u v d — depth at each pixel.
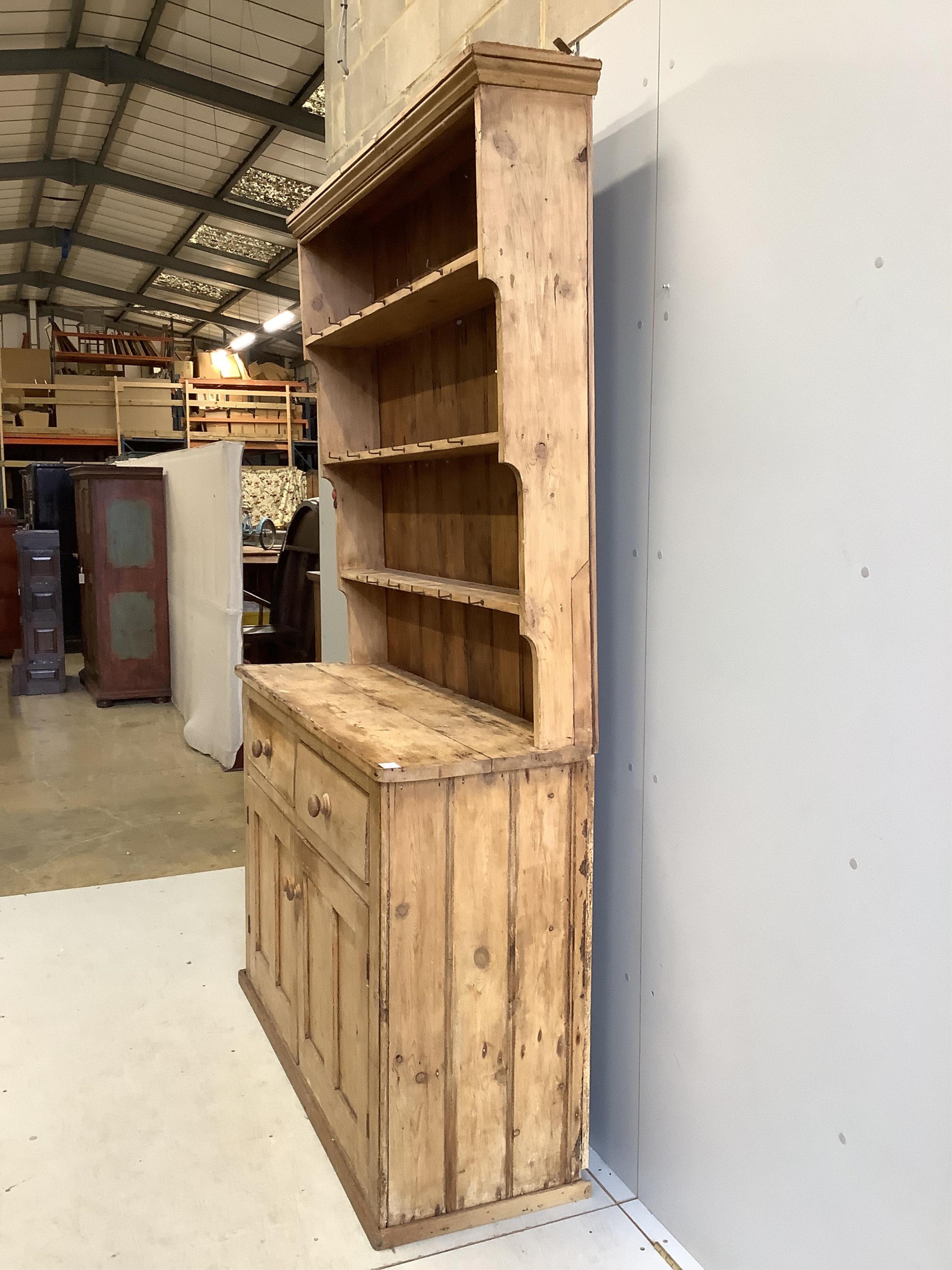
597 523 1.85
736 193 1.44
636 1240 1.72
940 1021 1.20
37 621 6.80
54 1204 1.81
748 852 1.50
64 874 3.51
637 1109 1.82
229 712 4.87
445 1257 1.67
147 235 13.16
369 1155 1.72
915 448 1.19
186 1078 2.22
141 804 4.38
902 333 1.20
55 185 11.82
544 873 1.71
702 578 1.57
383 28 2.67
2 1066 2.26
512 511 1.94
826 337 1.30
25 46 8.16
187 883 3.42
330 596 3.31
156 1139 2.00
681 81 1.54
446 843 1.62
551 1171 1.81
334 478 2.50
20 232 13.07
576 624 1.67
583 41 1.79
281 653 5.66
